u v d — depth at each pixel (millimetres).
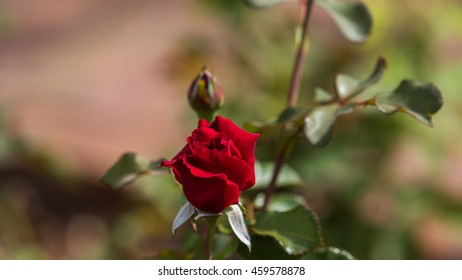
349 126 1577
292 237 982
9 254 1994
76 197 2330
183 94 1897
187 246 1038
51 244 2172
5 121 1750
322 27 1695
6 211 2074
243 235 913
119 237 2119
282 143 1045
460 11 1581
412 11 1591
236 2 1680
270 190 1051
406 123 1541
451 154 1689
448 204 1601
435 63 1596
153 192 1885
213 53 1836
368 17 1089
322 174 1558
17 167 2309
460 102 1574
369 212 1624
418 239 1629
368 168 1595
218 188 902
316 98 1042
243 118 1653
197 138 913
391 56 1571
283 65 1664
